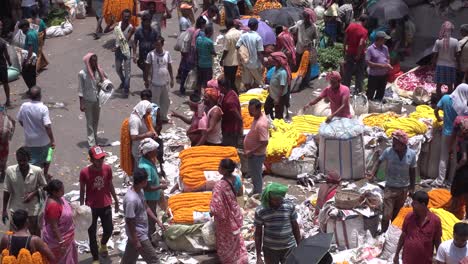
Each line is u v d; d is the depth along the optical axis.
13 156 14.09
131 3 21.16
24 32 18.00
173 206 10.80
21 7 21.69
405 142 10.58
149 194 10.35
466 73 15.10
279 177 13.23
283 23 19.00
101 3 21.45
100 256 10.55
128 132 12.08
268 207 8.96
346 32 16.50
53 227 9.14
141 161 10.34
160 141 12.33
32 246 8.57
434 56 15.81
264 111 15.01
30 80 16.78
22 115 12.09
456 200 11.27
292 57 17.41
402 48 18.98
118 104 16.56
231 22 16.72
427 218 8.85
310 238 7.94
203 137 12.45
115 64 18.02
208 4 22.34
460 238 8.36
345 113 13.27
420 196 8.77
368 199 10.66
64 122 15.66
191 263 10.23
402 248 9.68
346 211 10.48
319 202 10.99
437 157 13.07
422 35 19.08
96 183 10.06
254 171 11.73
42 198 10.43
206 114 12.59
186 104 16.62
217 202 9.70
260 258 9.14
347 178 12.90
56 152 14.20
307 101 17.05
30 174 10.30
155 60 15.06
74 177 13.31
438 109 12.79
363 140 12.89
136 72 18.48
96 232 10.53
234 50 16.58
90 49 20.47
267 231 9.02
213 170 11.65
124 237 11.04
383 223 10.88
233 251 9.93
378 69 15.52
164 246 10.65
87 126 14.20
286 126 13.91
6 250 8.52
